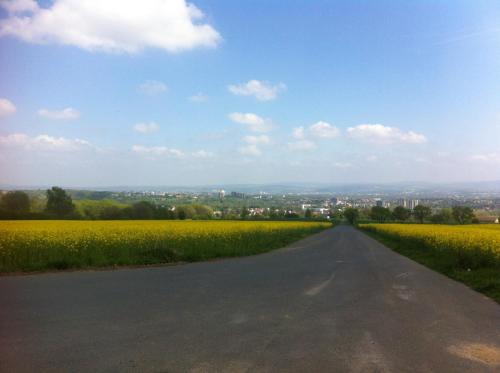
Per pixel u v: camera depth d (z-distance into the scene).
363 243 35.91
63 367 5.14
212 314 7.94
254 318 7.73
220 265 16.38
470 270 15.12
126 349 5.85
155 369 5.13
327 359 5.61
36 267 13.91
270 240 29.92
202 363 5.36
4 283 11.23
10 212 62.38
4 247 15.60
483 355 5.95
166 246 18.94
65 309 8.14
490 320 8.02
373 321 7.74
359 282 12.56
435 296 10.55
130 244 18.41
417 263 19.53
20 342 6.08
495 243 18.98
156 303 8.80
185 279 12.27
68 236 18.64
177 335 6.55
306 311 8.41
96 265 15.12
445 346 6.31
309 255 22.20
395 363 5.52
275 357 5.64
